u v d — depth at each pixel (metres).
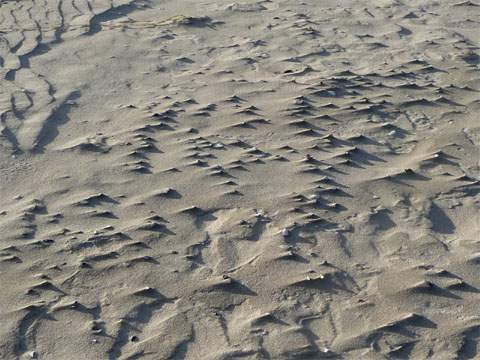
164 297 3.38
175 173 4.34
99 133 4.84
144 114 5.07
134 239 3.76
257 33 6.61
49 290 3.42
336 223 3.89
